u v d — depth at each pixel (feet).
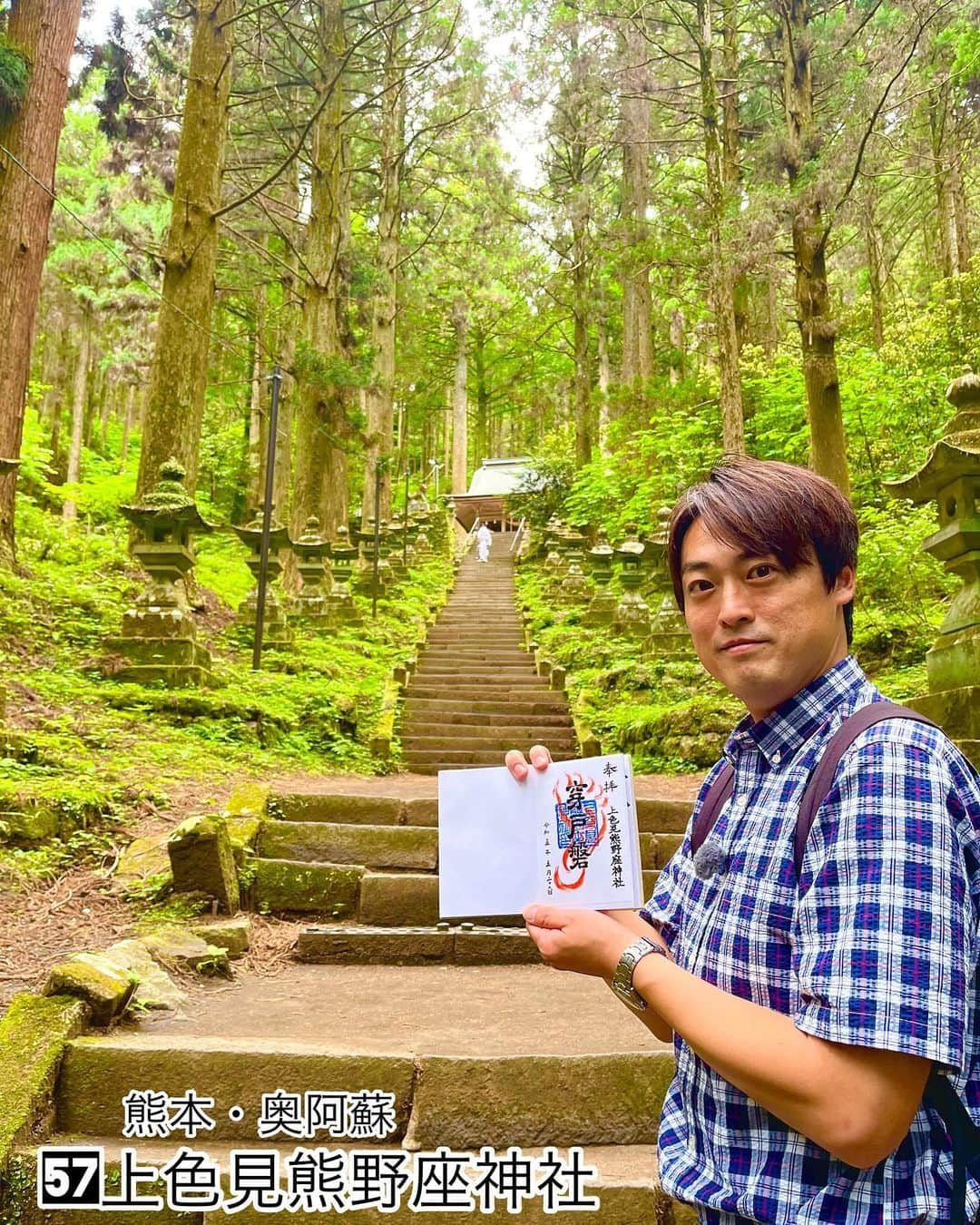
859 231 40.19
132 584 38.29
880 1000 2.73
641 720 30.42
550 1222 6.98
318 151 62.49
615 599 52.08
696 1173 3.31
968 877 3.08
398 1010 10.40
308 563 50.31
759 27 56.29
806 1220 2.97
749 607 3.51
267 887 14.06
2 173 35.09
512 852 3.99
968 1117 3.01
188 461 38.81
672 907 3.89
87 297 85.76
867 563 30.25
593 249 73.10
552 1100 8.00
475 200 93.30
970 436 15.66
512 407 139.13
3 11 39.47
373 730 32.71
